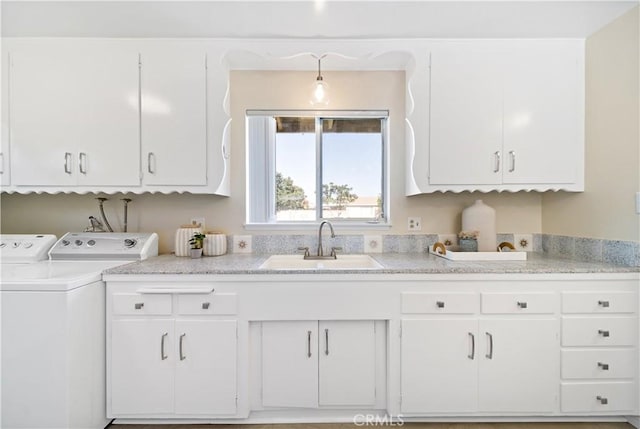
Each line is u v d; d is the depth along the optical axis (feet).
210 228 7.59
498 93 6.36
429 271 5.38
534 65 6.34
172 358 5.35
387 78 7.61
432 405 5.40
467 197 7.64
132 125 6.38
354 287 5.40
